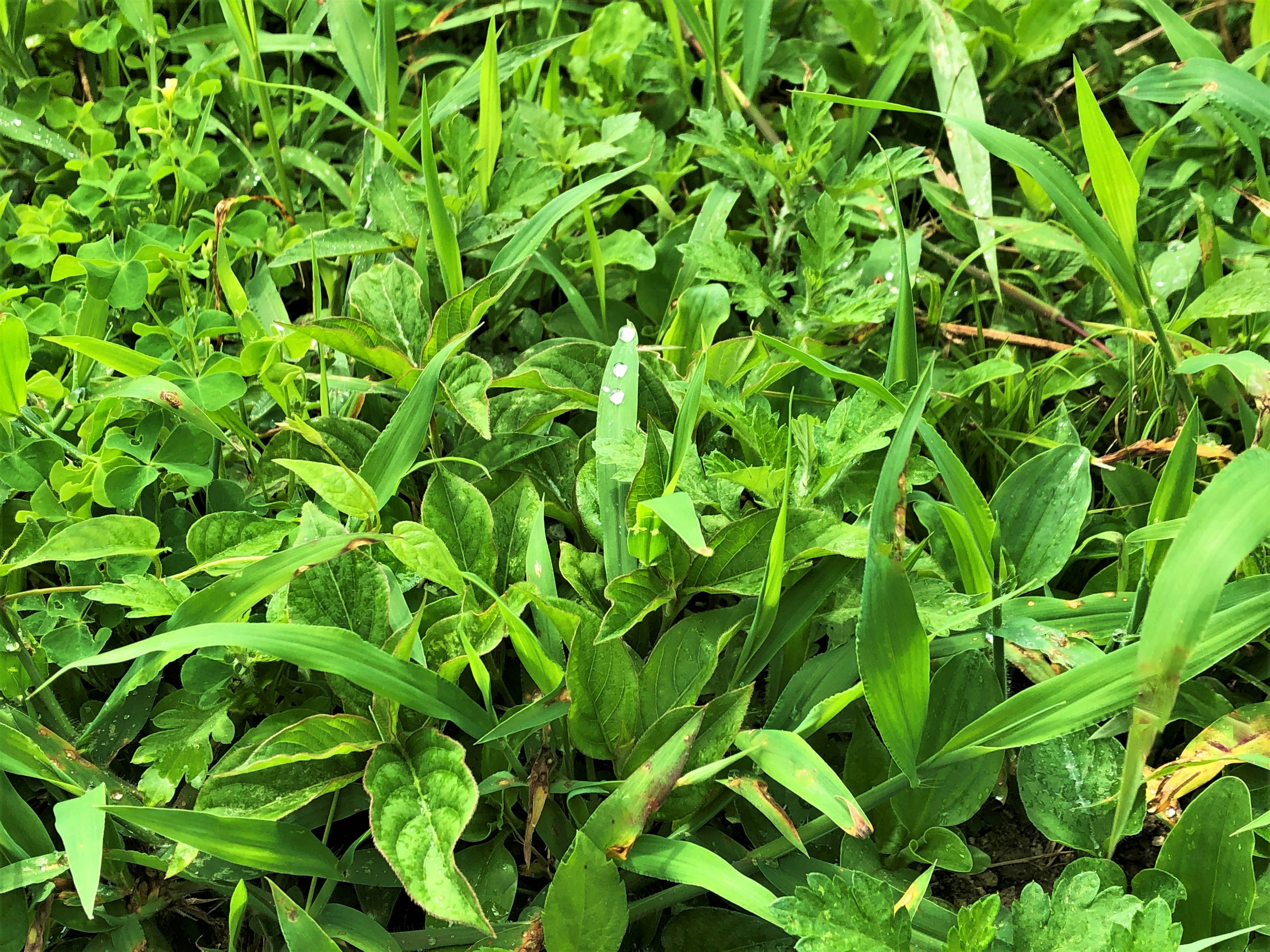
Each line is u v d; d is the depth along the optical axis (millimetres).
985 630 364
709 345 416
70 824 314
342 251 445
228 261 433
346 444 397
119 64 546
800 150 450
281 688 377
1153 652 277
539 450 407
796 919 305
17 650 357
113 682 387
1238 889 328
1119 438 457
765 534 359
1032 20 519
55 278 429
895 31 526
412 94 560
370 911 350
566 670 343
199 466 393
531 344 464
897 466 309
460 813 315
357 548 346
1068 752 357
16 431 404
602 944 318
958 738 324
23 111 511
